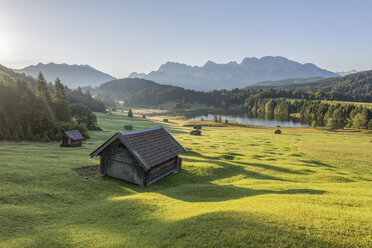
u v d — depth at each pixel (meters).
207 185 22.62
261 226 10.14
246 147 64.81
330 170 35.00
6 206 13.91
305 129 134.12
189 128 136.38
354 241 8.71
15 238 10.73
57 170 23.48
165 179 24.69
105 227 11.96
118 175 23.45
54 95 80.44
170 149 26.59
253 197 16.97
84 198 17.89
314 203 14.99
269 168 33.78
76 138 49.41
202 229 10.23
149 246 9.27
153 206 15.28
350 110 183.50
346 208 13.73
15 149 37.34
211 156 44.62
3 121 50.00
